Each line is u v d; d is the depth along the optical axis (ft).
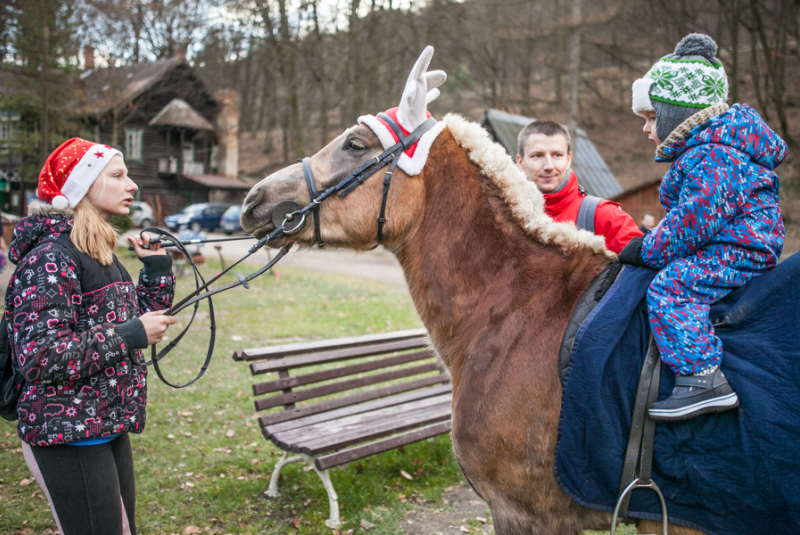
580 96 102.99
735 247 5.20
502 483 5.66
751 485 4.88
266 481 12.04
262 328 26.00
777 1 64.75
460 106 117.80
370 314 29.68
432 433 11.89
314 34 88.17
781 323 5.08
